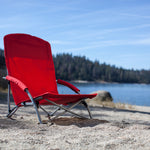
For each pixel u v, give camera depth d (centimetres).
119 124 309
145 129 287
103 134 255
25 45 403
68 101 349
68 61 14312
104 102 1145
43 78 402
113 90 7500
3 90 1011
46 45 431
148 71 19138
